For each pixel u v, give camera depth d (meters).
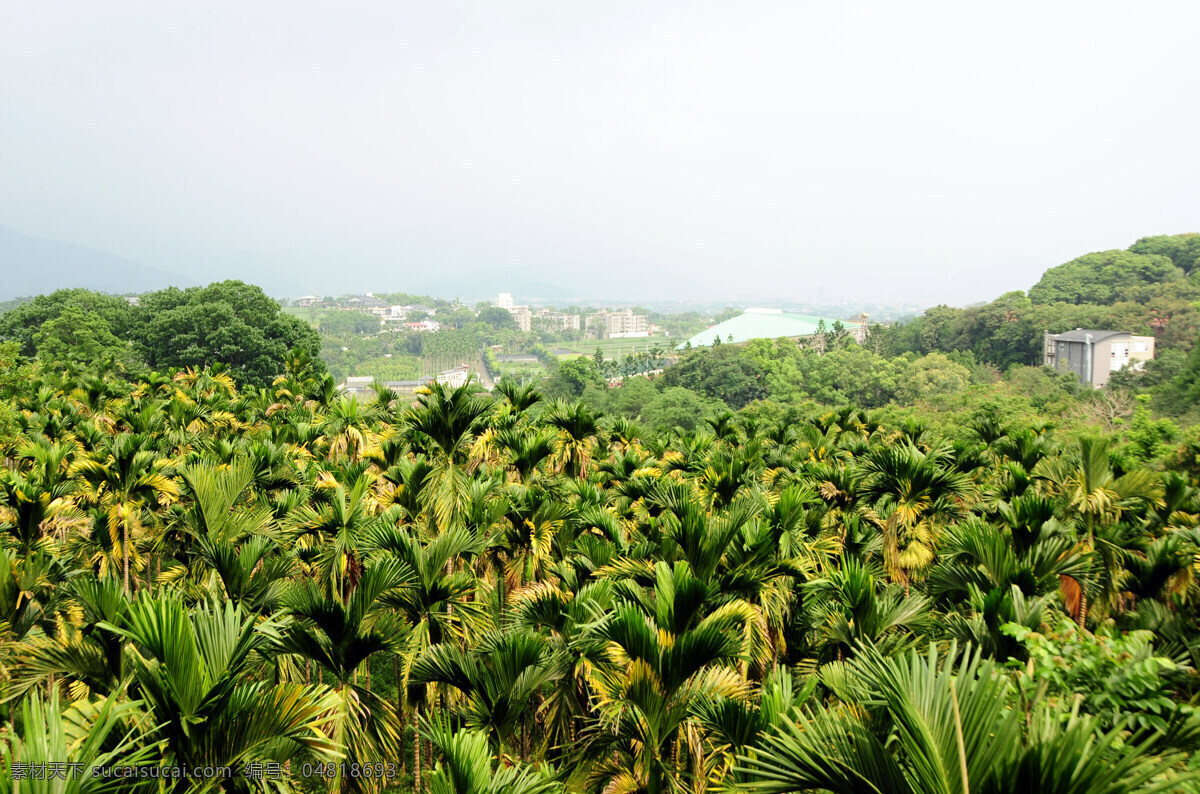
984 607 8.93
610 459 25.88
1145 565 12.32
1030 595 10.68
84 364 55.00
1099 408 53.34
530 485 18.20
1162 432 32.03
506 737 8.63
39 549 12.87
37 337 58.88
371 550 11.78
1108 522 14.62
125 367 57.41
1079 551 11.80
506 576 15.33
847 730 4.20
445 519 15.18
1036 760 3.40
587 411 23.59
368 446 25.88
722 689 7.58
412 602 10.87
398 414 27.02
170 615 5.44
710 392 101.31
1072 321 109.50
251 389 44.31
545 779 6.82
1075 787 3.35
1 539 13.63
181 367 59.78
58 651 7.84
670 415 74.62
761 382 102.62
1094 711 5.63
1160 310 106.44
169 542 17.44
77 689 8.40
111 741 5.68
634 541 15.14
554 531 15.19
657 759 7.48
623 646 7.32
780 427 34.50
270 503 18.94
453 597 11.06
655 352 144.25
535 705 10.44
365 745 8.92
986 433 28.80
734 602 8.33
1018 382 83.06
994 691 3.72
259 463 19.33
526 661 8.55
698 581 7.57
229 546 10.87
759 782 4.20
